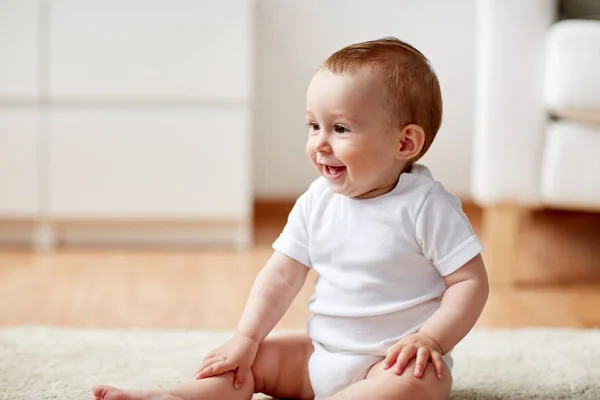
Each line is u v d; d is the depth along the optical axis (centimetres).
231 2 276
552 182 224
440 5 330
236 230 286
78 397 138
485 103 228
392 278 125
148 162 281
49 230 283
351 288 126
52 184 280
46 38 275
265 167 337
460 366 157
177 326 195
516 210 232
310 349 133
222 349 126
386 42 131
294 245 134
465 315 122
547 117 226
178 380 148
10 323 196
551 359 161
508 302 217
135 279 241
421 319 125
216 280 241
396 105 125
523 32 223
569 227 314
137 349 167
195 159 281
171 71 277
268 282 133
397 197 127
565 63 215
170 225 287
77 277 243
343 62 126
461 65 332
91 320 199
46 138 279
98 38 275
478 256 126
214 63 278
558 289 231
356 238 127
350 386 115
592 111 217
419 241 125
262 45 330
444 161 336
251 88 279
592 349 168
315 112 126
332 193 132
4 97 276
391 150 126
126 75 277
